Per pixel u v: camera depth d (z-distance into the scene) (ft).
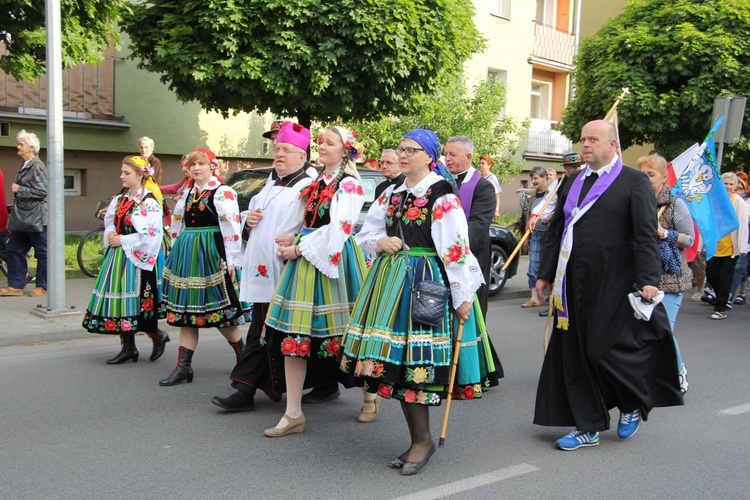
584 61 52.80
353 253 15.07
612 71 49.16
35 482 12.66
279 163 16.48
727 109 34.22
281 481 12.89
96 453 14.06
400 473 13.33
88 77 44.80
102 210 33.96
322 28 31.91
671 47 47.65
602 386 14.61
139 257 19.67
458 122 49.62
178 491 12.39
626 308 14.29
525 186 72.90
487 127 51.39
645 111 47.47
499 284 34.45
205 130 50.24
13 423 15.66
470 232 18.16
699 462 14.28
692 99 46.39
